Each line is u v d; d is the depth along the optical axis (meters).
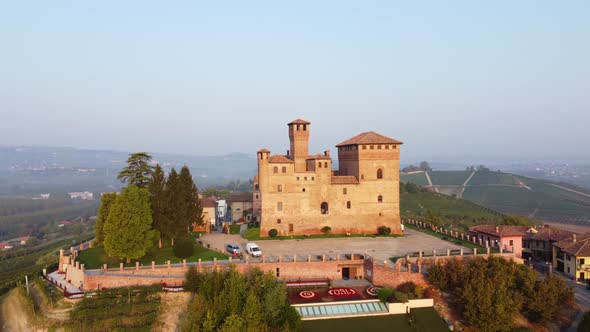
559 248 80.94
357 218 93.50
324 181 92.19
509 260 71.06
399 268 66.12
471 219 162.12
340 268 70.44
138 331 55.31
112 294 60.53
